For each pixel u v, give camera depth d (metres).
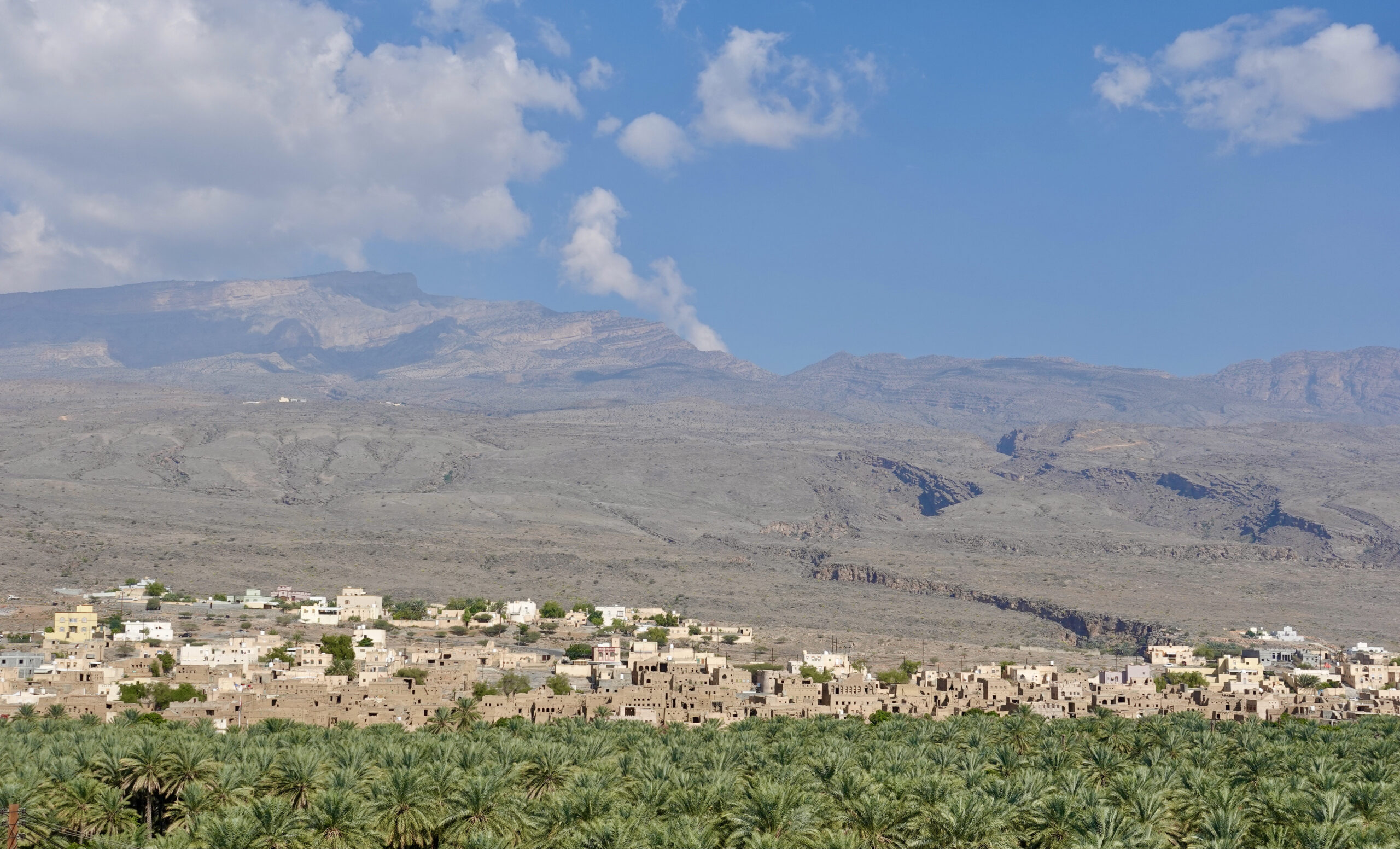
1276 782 171.12
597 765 182.25
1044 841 155.25
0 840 156.12
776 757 192.62
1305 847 153.50
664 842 148.62
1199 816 165.00
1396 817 158.88
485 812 163.50
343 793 161.25
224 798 168.50
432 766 171.25
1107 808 155.25
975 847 152.50
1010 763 195.00
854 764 178.88
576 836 151.75
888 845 156.62
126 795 172.62
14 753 178.25
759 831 154.12
